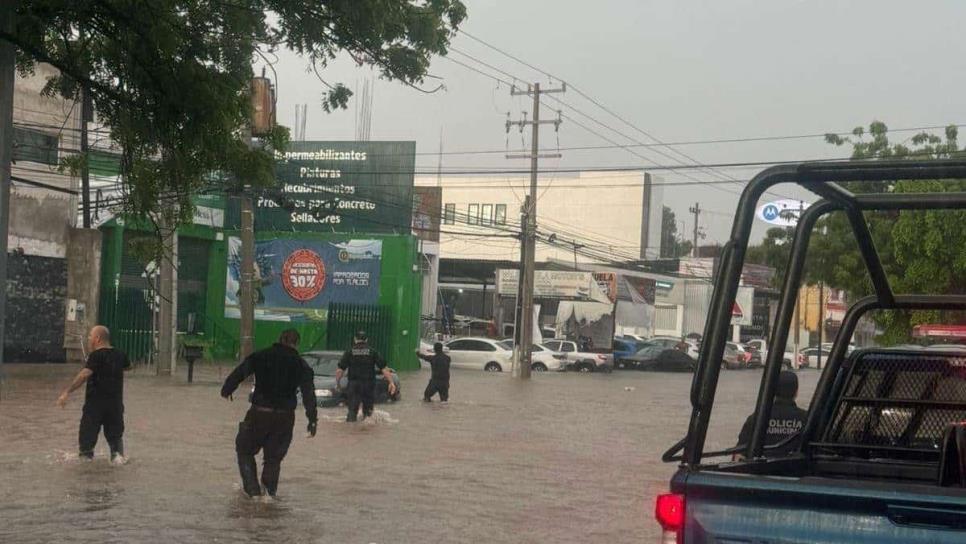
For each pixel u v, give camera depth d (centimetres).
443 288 6612
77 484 1188
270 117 1000
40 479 1214
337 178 4469
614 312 5178
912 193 436
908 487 332
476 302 6588
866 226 466
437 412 2388
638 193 7975
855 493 328
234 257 4203
